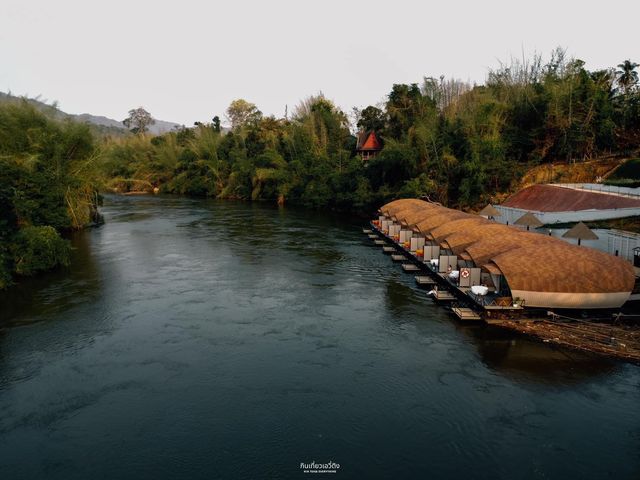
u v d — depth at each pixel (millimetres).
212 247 41156
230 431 14297
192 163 95125
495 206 45125
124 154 105500
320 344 20453
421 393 16422
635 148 54281
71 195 48250
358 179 64000
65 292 27750
